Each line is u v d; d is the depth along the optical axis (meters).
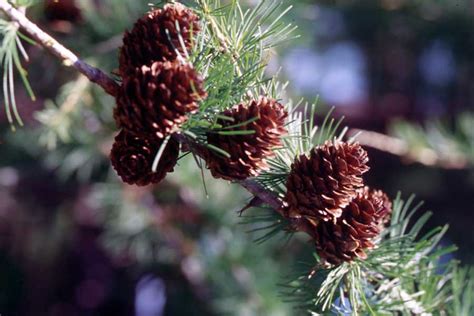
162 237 0.84
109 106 0.74
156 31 0.39
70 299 1.14
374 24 1.08
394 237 0.44
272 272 0.80
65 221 1.02
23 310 1.09
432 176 1.11
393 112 1.26
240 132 0.37
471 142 0.83
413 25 1.08
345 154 0.40
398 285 0.44
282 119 0.39
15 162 0.94
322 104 0.96
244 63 0.42
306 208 0.40
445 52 1.14
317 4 0.96
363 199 0.41
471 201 1.10
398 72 1.24
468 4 1.04
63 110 0.67
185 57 0.39
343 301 0.42
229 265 0.79
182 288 0.96
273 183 0.41
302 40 0.77
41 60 0.73
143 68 0.37
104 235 1.04
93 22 0.66
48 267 1.08
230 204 0.82
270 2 0.46
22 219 1.01
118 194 0.83
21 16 0.39
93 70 0.39
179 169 0.77
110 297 1.17
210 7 0.42
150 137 0.38
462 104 1.22
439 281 0.47
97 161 0.85
